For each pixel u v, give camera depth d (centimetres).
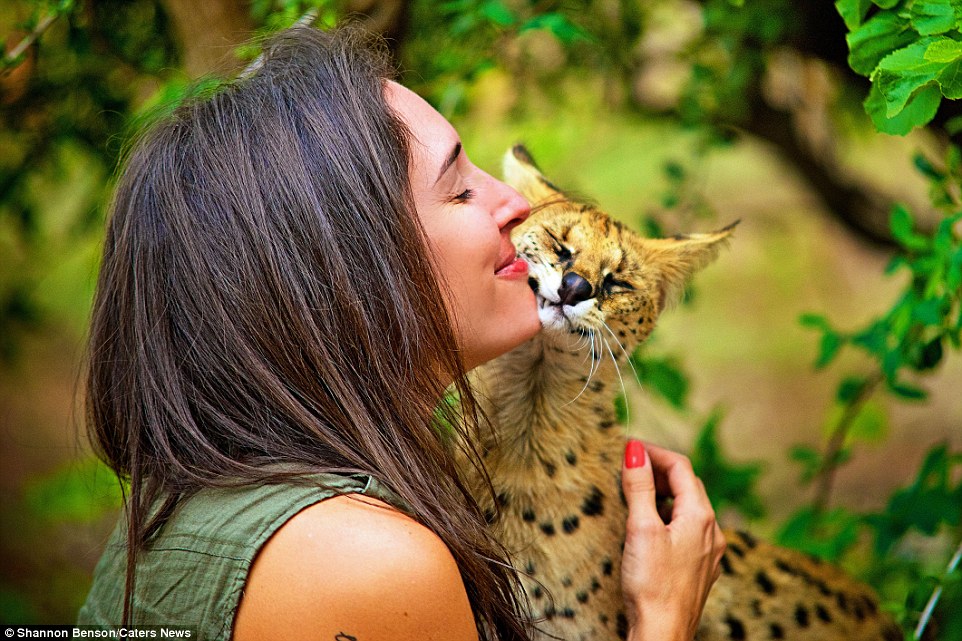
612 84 579
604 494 344
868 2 290
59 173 547
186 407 238
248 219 236
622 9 525
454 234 255
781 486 866
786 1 479
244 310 236
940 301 358
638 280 377
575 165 760
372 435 233
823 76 607
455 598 220
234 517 223
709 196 956
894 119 275
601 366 355
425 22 461
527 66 561
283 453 234
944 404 906
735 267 1139
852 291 1071
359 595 209
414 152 253
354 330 236
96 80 479
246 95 249
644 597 287
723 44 492
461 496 255
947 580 347
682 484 314
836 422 607
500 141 670
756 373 1021
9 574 762
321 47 258
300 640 211
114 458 268
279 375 236
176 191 242
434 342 245
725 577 380
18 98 483
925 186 804
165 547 229
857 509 763
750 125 606
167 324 243
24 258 679
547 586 327
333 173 237
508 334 272
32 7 419
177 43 451
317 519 217
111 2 457
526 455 336
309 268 235
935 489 408
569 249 361
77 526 794
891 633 409
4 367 822
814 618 385
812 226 1041
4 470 856
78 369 306
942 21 253
